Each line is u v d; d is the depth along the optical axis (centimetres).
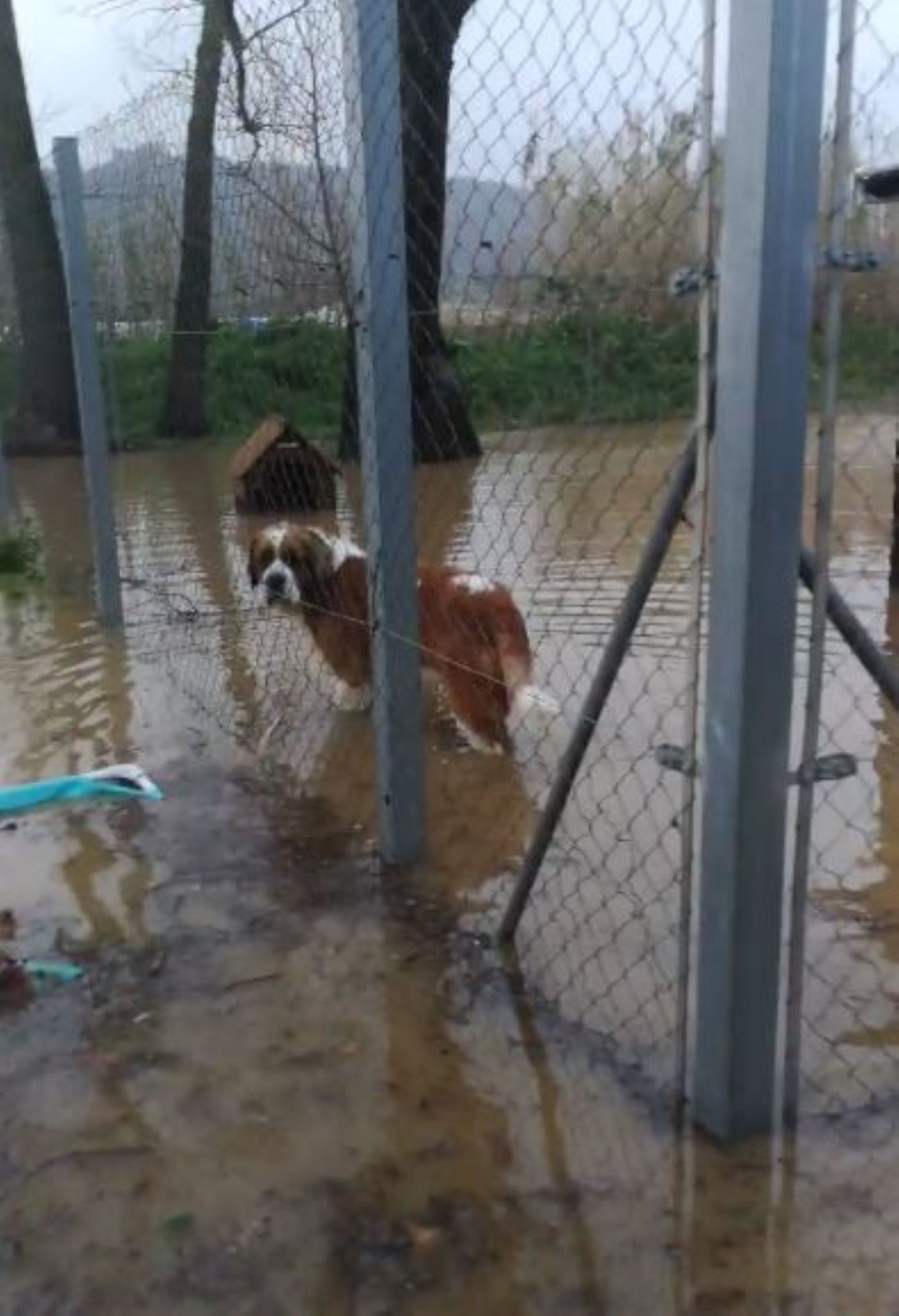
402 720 411
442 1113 294
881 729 514
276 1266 250
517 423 564
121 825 461
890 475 999
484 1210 262
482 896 399
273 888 411
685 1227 254
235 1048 323
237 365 1474
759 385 229
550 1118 290
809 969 345
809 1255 246
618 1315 234
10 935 384
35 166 1548
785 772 253
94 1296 244
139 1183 274
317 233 478
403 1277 246
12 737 559
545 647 650
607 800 467
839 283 230
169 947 375
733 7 220
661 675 596
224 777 507
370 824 458
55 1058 321
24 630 746
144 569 935
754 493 234
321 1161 279
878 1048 309
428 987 349
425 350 531
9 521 1037
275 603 569
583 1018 329
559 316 328
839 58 220
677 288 247
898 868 403
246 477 1153
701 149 236
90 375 707
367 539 404
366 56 358
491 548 762
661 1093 295
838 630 269
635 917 379
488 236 307
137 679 639
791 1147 274
